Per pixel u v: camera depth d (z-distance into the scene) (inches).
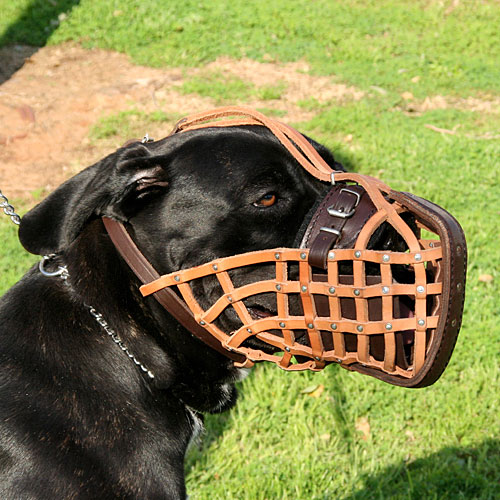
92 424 51.8
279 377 78.0
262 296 52.5
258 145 52.5
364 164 119.3
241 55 163.9
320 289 50.2
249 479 70.0
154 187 52.6
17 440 50.5
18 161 124.3
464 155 122.7
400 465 72.2
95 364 52.9
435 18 184.1
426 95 149.0
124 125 134.8
